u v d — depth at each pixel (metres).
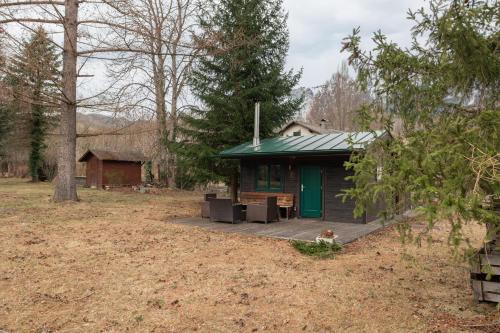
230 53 16.20
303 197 13.30
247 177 14.66
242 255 7.60
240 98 16.34
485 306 4.89
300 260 7.30
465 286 5.75
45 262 6.70
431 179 2.77
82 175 40.31
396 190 3.15
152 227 10.29
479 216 2.50
